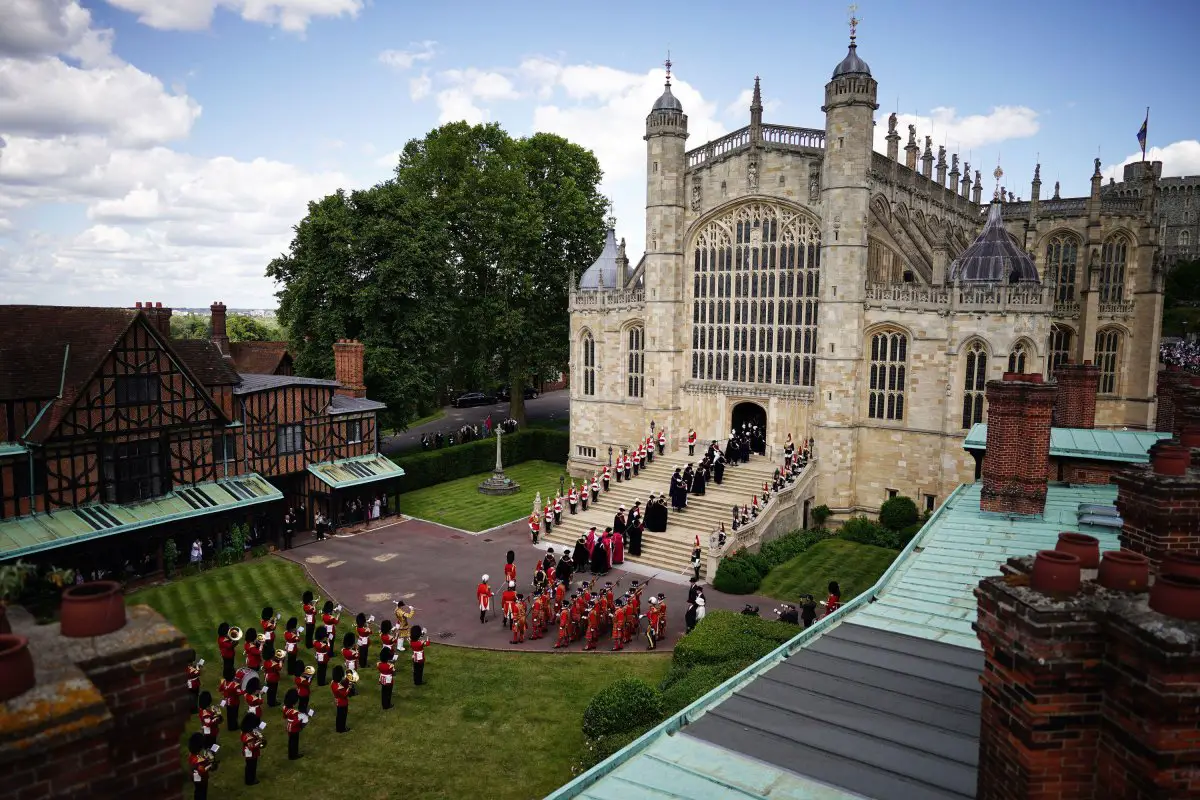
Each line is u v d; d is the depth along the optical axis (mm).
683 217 54250
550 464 65875
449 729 23766
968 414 45688
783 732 11555
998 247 47938
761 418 55344
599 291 59812
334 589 36312
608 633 31766
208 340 42781
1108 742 6883
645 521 43469
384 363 53094
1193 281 113125
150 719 6801
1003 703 7594
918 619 15836
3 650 5816
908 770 10336
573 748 22656
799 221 49469
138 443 36875
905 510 45844
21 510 32938
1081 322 62812
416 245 53188
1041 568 7480
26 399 33344
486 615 33281
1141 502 11578
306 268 53844
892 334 47438
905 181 57531
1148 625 6336
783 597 36125
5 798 5500
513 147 68250
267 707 25094
